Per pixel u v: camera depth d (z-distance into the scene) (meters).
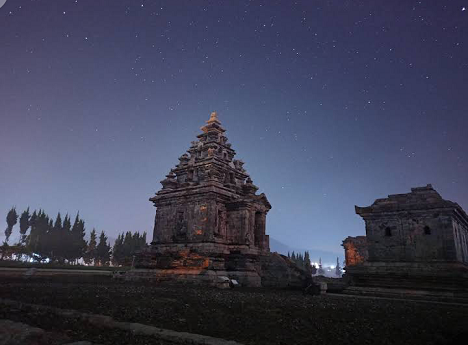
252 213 41.59
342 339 10.48
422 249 29.20
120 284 30.22
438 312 16.78
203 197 40.56
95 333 10.17
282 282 35.69
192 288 28.11
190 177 44.94
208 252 36.00
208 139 47.47
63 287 23.92
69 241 88.94
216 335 10.44
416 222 30.06
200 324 11.99
